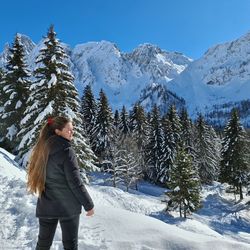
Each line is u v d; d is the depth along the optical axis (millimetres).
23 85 30031
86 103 60875
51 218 4504
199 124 68562
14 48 30750
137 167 53688
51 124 4613
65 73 23312
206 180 66812
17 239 6910
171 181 36562
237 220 44156
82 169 23766
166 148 59000
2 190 10438
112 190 40688
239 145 52125
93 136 56938
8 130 29656
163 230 7305
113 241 6715
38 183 4484
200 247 6770
